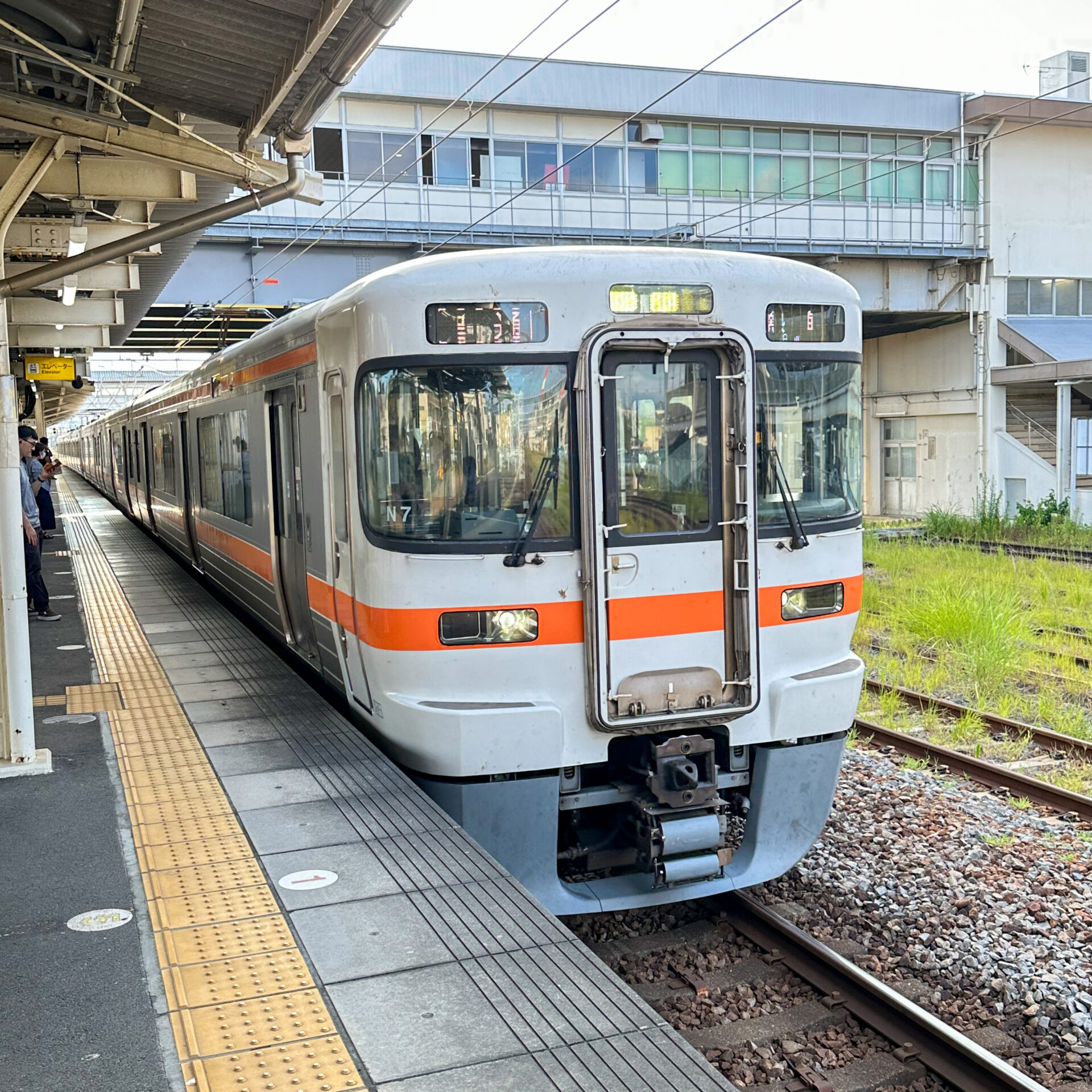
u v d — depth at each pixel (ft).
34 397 69.41
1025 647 34.88
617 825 18.08
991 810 21.74
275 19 17.84
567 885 16.97
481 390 16.17
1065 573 52.29
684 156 83.10
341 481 18.42
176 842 15.17
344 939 12.22
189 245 43.86
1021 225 92.99
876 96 86.79
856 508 18.54
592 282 16.25
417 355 16.08
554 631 16.42
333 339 18.30
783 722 17.44
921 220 90.94
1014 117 90.02
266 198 21.16
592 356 16.02
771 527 17.37
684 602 16.79
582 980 11.27
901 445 105.29
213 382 34.37
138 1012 10.75
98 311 50.67
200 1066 9.83
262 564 27.71
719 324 16.66
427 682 16.35
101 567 48.70
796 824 18.11
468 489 16.22
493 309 16.14
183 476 43.60
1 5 17.92
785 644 17.61
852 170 88.53
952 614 36.52
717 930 17.42
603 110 78.28
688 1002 15.21
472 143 76.54
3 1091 9.49
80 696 23.75
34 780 17.95
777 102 83.51
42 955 11.96
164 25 18.51
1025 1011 14.46
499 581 16.24
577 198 79.66
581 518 16.38
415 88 73.20
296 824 15.74
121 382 137.59
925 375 100.73
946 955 15.98
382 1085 9.50
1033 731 26.50
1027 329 91.81
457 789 16.38
